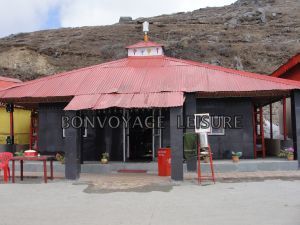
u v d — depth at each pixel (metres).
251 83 14.18
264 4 77.44
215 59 43.81
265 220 6.89
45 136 16.38
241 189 10.20
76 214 7.71
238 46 48.00
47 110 16.44
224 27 59.50
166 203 8.60
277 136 20.94
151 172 14.26
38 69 44.41
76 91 14.62
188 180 11.92
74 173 12.46
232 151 15.38
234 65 42.47
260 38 52.88
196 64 16.16
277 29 57.28
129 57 17.03
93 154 16.08
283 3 76.94
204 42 50.00
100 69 16.55
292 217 7.08
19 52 45.91
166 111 15.76
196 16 72.88
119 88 14.16
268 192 9.67
